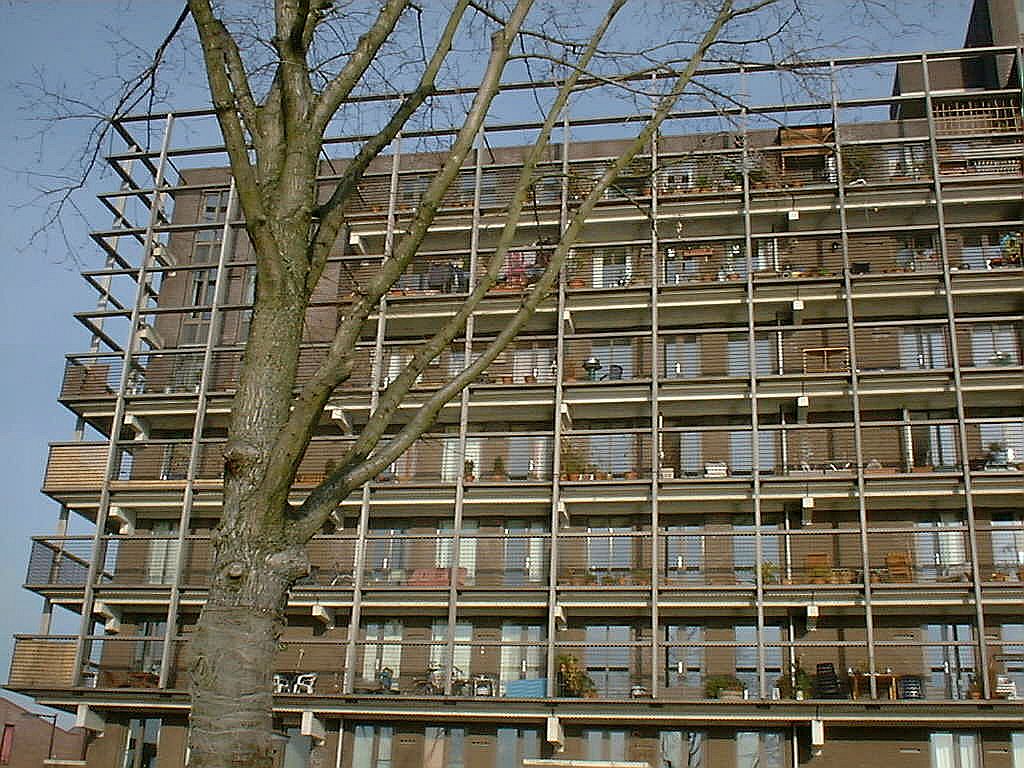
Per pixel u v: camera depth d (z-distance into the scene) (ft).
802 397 100.63
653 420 100.94
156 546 112.37
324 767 97.45
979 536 98.48
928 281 102.73
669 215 109.50
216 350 110.73
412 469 108.27
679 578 101.09
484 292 29.32
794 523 101.86
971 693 90.33
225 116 27.61
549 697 92.89
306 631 105.60
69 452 110.63
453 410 107.65
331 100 29.37
